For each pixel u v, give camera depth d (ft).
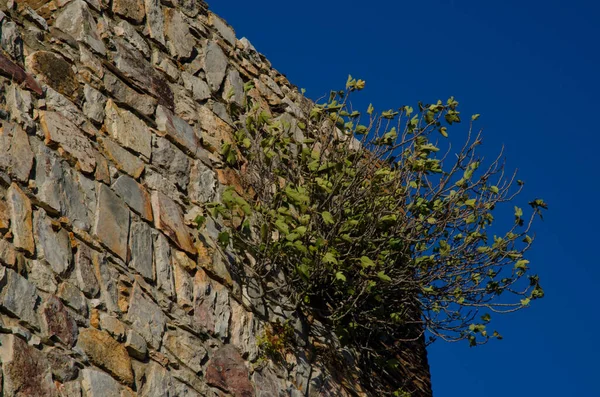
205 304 28.30
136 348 24.76
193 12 36.04
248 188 33.27
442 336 35.09
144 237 27.40
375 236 33.47
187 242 29.01
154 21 33.32
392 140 33.81
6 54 26.22
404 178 33.68
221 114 34.35
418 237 34.12
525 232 34.32
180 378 25.86
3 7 27.40
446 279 34.58
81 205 25.66
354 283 33.37
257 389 28.48
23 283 22.49
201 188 31.17
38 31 28.02
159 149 30.12
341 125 34.99
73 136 26.68
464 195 34.06
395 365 35.42
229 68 36.32
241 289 30.27
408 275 34.17
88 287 24.35
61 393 21.98
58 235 24.31
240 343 28.96
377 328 34.37
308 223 32.07
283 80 39.65
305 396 30.76
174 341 26.37
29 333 21.99
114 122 28.73
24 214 23.61
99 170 26.99
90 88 28.48
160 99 31.45
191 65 34.22
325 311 33.32
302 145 35.17
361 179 32.96
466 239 34.19
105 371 23.59
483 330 34.81
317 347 32.71
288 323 31.42
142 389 24.48
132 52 31.27
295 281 32.14
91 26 29.94
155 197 28.76
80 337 23.32
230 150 32.78
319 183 32.53
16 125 24.94
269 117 35.37
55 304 23.07
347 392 33.12
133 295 25.70
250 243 31.48
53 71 27.40
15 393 20.83
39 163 24.97
